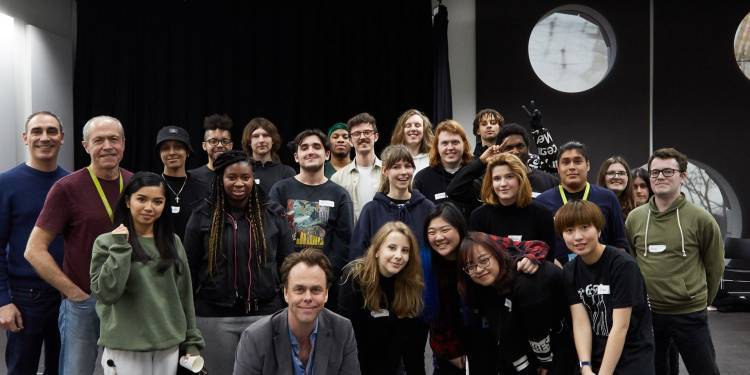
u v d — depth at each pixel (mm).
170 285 2258
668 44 6176
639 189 3775
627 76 6207
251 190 2590
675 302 2746
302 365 2090
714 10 6156
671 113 6176
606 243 2805
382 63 6168
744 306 5445
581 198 2855
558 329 2438
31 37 5320
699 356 2734
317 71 6238
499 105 6242
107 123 2547
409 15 6148
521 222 2619
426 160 3564
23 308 2674
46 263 2402
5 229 2641
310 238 2941
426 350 4234
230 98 6184
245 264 2498
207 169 3775
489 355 2557
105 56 6047
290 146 4035
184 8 6137
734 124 6160
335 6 6223
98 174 2568
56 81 5684
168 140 3113
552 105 6227
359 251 2773
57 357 2895
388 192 2918
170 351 2240
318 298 1959
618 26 6199
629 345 2316
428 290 2580
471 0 6340
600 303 2314
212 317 2500
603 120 6223
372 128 3447
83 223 2477
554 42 6359
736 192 6148
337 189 3061
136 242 2230
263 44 6234
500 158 2631
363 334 2537
